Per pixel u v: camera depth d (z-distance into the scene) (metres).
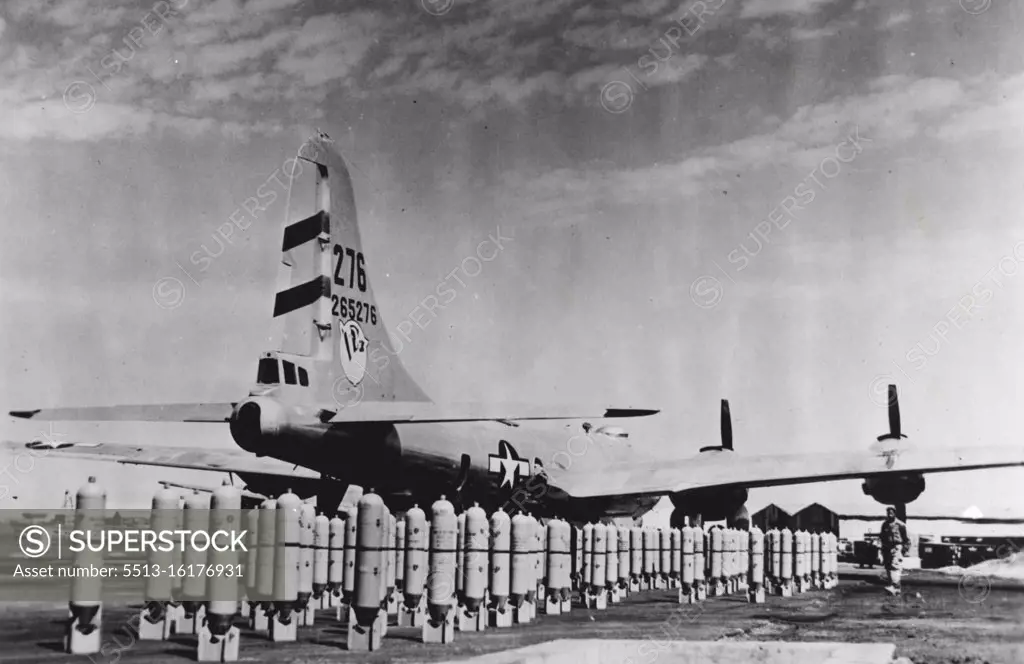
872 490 24.36
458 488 20.27
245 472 18.67
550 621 15.30
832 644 11.91
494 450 21.52
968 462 21.67
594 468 24.58
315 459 16.89
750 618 16.02
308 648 11.38
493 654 10.38
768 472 23.34
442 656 10.73
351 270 18.70
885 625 15.05
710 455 25.36
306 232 17.92
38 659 9.77
